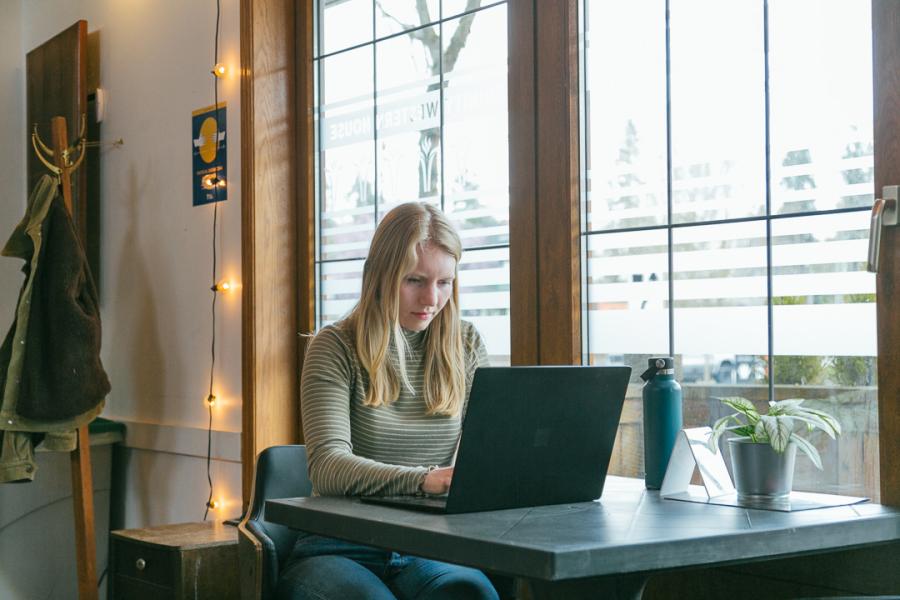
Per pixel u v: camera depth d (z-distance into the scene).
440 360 2.16
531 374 1.73
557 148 2.75
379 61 3.48
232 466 3.75
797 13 2.34
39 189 3.71
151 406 4.21
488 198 3.06
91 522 3.83
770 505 1.83
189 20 4.01
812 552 1.67
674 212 2.56
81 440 3.81
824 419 1.97
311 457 1.98
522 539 1.44
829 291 2.27
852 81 2.23
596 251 2.73
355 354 2.10
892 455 2.04
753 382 2.40
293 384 3.71
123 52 4.39
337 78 3.65
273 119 3.70
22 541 4.09
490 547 1.43
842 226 2.25
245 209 3.68
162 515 4.12
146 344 4.24
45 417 3.54
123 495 4.34
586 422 1.83
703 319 2.50
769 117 2.38
